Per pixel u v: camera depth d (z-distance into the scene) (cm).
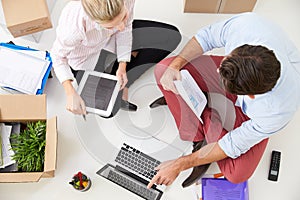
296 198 198
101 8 143
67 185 201
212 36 171
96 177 200
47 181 201
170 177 174
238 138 168
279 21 225
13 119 193
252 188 199
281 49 148
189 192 197
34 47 222
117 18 149
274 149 205
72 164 203
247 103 159
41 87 203
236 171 183
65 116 211
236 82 132
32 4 198
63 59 187
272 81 131
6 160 192
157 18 226
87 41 177
